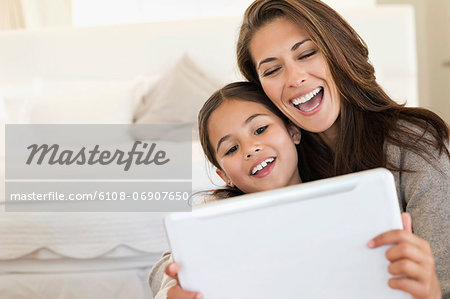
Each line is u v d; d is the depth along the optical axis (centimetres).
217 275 77
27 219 206
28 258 209
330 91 116
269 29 117
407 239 75
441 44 386
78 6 377
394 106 117
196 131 291
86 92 328
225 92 120
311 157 126
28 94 349
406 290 76
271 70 117
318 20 115
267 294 77
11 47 351
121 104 301
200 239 76
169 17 369
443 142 110
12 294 207
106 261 206
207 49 329
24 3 373
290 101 116
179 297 77
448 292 100
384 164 112
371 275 77
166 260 134
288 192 76
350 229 76
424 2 395
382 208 75
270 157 113
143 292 204
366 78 118
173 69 304
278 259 76
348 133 118
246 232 76
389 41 312
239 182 116
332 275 76
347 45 117
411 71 311
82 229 204
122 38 339
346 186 75
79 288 204
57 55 347
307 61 115
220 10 363
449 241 102
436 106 396
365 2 346
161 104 296
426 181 107
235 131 115
